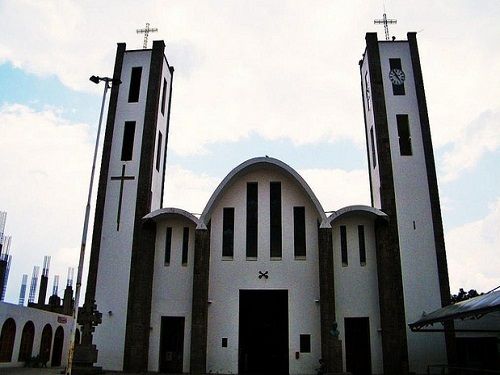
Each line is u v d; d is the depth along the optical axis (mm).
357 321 32062
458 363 30266
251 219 34188
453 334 30578
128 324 31766
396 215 33469
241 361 33000
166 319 32906
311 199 32781
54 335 42562
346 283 32281
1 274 37875
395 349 29875
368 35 38500
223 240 33719
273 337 34375
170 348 32188
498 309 20344
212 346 31422
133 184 35062
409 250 32750
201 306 30719
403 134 35781
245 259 33000
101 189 35031
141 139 36219
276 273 32594
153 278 33250
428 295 31750
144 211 34281
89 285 32750
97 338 31750
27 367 35781
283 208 34062
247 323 34812
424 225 33281
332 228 33500
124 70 38562
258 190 34562
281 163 33719
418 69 37125
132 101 37594
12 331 34812
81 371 27641
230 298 32312
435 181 34094
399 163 34781
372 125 38406
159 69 38469
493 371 23938
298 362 30719
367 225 33531
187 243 33969
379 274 31891
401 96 36594
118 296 32531
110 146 36219
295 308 31797
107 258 33438
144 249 32906
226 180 33344
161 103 40188
